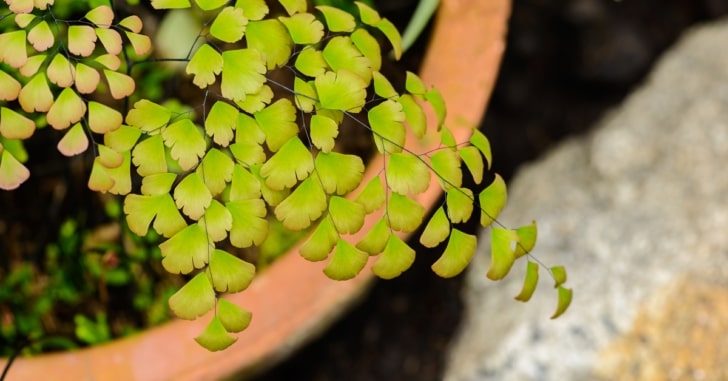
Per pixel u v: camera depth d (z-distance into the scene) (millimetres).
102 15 591
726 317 776
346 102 584
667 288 792
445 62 728
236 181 583
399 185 590
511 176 1011
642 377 773
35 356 701
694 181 826
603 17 1065
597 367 782
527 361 794
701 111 864
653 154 856
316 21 597
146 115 588
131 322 759
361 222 588
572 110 1063
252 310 704
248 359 701
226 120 584
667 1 1096
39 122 703
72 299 760
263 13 592
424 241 594
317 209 583
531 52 1069
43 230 767
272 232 751
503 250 609
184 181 582
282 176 581
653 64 1059
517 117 1050
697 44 945
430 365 913
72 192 766
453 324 919
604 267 812
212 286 583
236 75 583
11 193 769
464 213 600
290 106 586
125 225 750
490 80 723
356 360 926
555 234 839
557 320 800
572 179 891
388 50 765
